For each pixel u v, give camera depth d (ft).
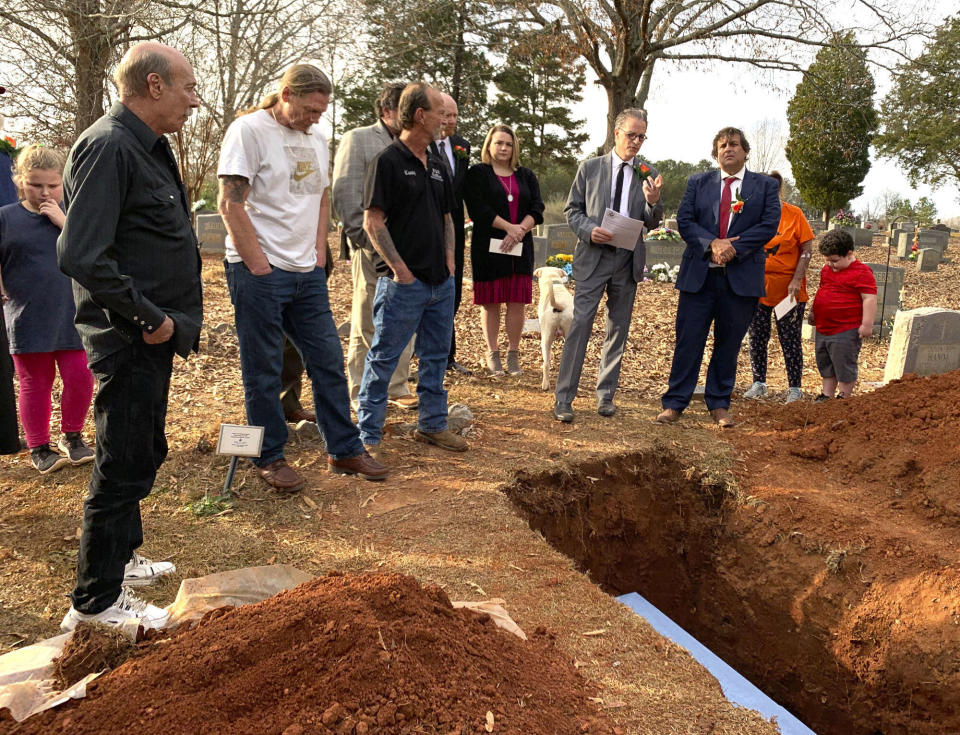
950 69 57.16
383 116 16.74
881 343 32.40
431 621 7.87
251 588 9.39
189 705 6.74
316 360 13.56
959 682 11.41
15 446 11.54
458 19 62.44
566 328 20.57
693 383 18.63
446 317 15.35
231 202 11.64
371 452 15.47
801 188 116.88
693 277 17.69
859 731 13.05
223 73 52.75
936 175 112.27
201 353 22.34
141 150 8.25
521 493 14.69
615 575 16.44
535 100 118.52
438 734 6.74
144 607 9.13
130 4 40.32
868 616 12.80
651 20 56.54
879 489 15.58
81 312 8.43
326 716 6.61
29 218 12.85
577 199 17.74
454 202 14.88
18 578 10.24
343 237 17.93
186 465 14.20
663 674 8.98
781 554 14.51
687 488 16.57
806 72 59.36
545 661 8.67
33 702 7.20
